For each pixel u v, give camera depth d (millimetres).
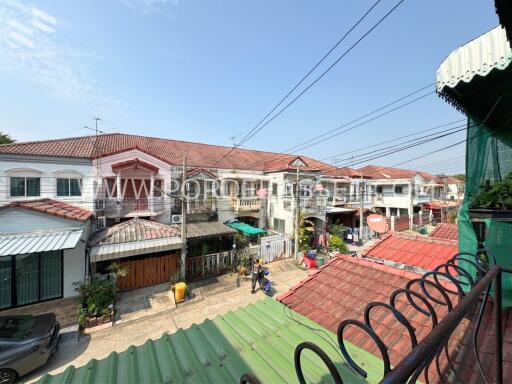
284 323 4047
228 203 18688
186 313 9789
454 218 26828
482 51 2635
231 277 13312
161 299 10750
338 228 20672
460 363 2604
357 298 4699
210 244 15336
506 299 2914
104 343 7992
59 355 7426
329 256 16938
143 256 12094
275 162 22781
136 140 19266
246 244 16047
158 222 14406
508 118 3758
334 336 3697
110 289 9773
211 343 3443
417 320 3889
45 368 6902
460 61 2846
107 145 16031
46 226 9656
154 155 15078
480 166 3627
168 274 12453
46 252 9367
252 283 11773
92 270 10789
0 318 7012
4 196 11375
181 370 2904
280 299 4895
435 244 8539
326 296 4875
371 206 28656
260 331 3781
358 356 3236
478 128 3648
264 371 2889
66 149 13461
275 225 20047
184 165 12258
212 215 17609
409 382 838
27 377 6508
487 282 1309
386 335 3715
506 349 2561
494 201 3199
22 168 11695
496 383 1420
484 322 2975
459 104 3471
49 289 9391
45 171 12148
